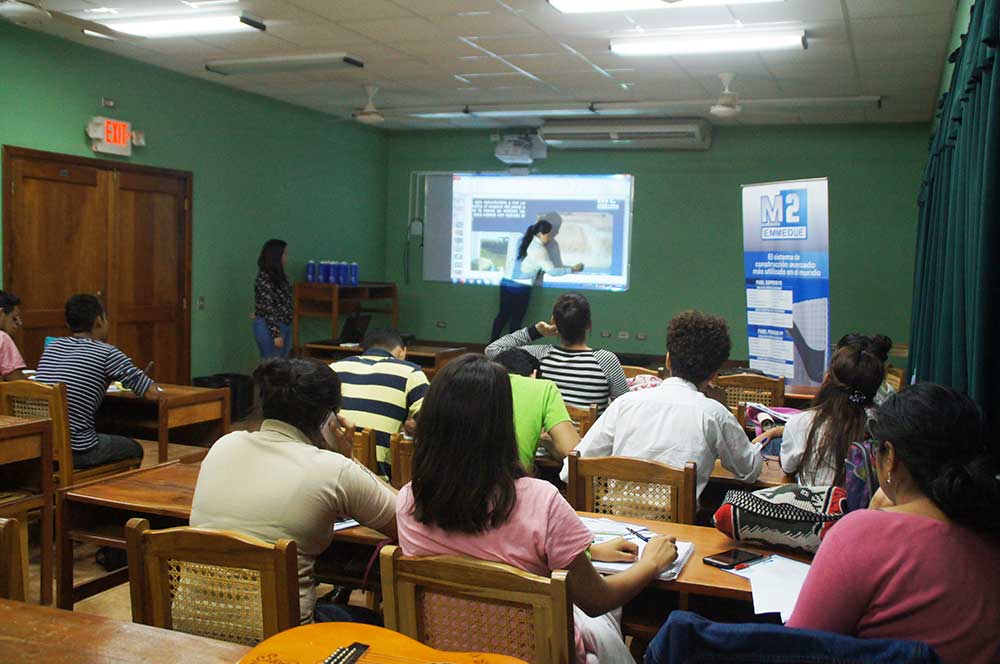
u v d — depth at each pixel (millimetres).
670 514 2410
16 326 4941
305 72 7430
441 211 10664
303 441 2094
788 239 6031
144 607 1761
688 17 5375
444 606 1600
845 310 9094
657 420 2664
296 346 9219
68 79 6520
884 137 8891
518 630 1557
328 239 9812
